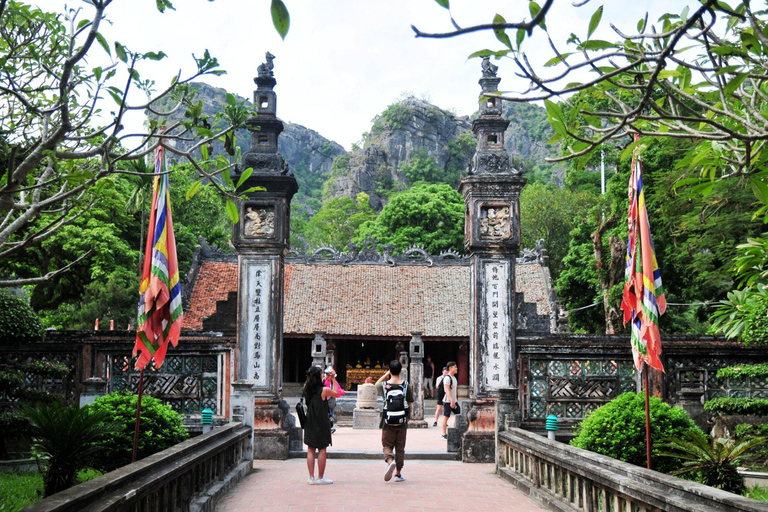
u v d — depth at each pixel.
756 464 10.46
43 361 11.93
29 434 10.68
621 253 23.42
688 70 5.02
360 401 22.06
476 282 13.55
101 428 8.42
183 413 12.20
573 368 12.83
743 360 12.38
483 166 13.81
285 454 13.05
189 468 7.29
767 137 4.54
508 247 13.62
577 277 32.16
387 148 91.69
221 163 7.39
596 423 9.43
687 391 11.60
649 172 20.41
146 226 32.94
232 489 9.48
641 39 5.04
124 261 29.34
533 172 78.25
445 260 35.38
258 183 13.73
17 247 7.31
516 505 8.56
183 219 41.66
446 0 3.32
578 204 46.59
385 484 10.11
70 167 8.10
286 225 13.98
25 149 8.91
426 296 33.72
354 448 14.92
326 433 10.07
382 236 52.50
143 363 8.22
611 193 25.59
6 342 11.91
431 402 30.81
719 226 15.18
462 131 97.44
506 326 13.38
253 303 13.52
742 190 14.01
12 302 11.81
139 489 5.35
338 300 33.41
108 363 12.23
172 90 7.44
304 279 34.59
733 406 11.05
